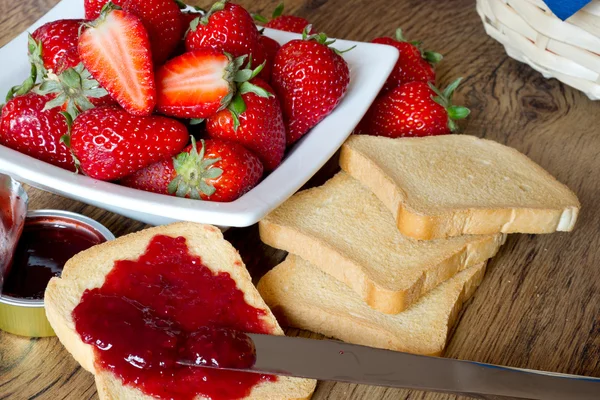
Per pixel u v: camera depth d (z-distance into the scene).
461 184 0.61
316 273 0.59
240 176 0.58
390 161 0.62
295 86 0.61
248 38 0.60
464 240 0.60
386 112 0.65
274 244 0.60
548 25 0.66
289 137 0.62
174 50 0.62
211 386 0.53
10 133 0.59
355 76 0.64
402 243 0.59
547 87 0.71
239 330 0.55
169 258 0.57
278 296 0.58
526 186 0.62
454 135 0.65
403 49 0.68
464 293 0.59
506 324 0.58
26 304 0.55
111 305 0.54
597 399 0.53
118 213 0.60
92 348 0.53
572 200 0.61
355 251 0.59
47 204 0.62
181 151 0.58
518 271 0.61
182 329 0.55
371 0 0.77
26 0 0.75
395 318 0.57
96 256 0.57
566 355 0.57
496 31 0.70
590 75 0.67
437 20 0.76
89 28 0.58
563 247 0.62
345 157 0.63
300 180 0.58
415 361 0.54
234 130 0.59
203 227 0.58
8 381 0.55
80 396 0.54
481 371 0.53
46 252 0.58
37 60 0.60
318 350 0.54
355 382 0.53
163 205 0.56
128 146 0.57
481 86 0.71
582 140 0.67
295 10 0.75
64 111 0.58
